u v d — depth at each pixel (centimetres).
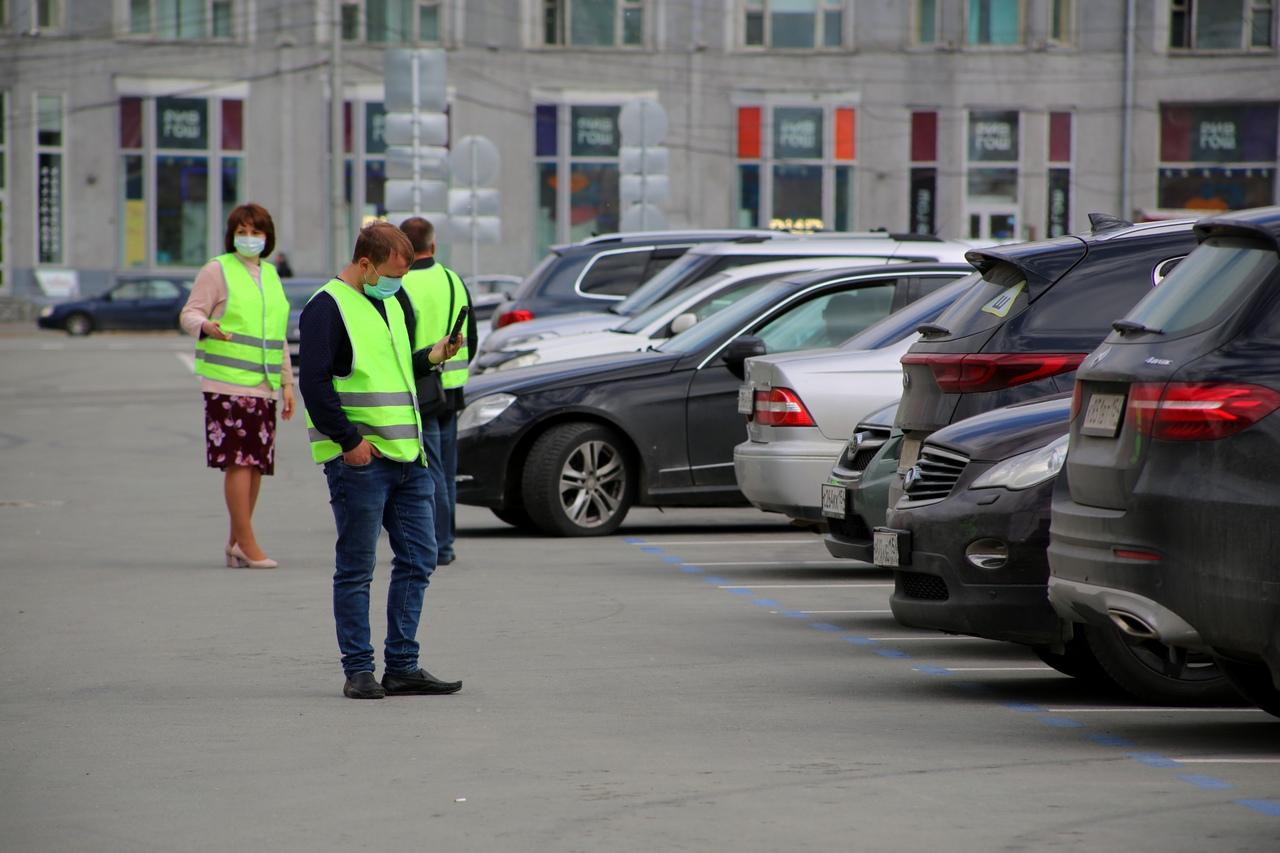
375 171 14338
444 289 3195
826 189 14262
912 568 2198
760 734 1980
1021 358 2461
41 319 13538
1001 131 14188
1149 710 2136
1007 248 2580
